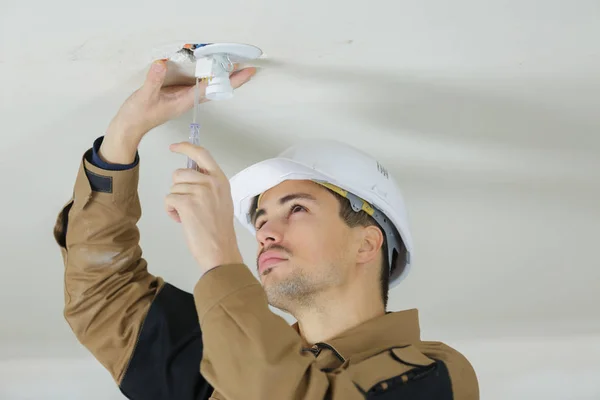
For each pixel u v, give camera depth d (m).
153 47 1.58
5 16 1.46
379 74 1.73
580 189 2.44
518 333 3.79
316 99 1.88
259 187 1.89
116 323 1.91
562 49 1.62
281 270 1.78
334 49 1.61
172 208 1.51
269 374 1.33
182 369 1.86
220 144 2.16
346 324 1.82
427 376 1.58
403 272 2.07
